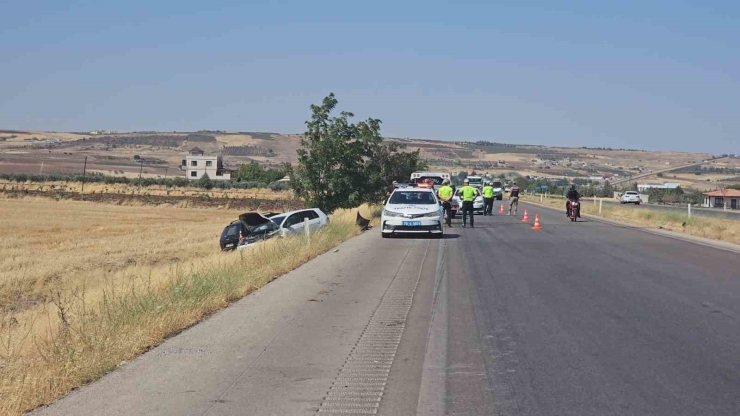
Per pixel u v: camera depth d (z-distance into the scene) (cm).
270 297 1316
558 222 3719
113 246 3431
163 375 798
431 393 734
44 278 2280
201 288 1228
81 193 7819
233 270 1495
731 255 2066
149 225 4906
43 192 7775
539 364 843
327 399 714
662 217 3866
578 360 861
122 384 766
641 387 749
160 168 17338
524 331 1023
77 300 1409
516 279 1548
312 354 894
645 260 1912
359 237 2702
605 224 3566
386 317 1130
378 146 5322
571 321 1093
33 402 701
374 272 1669
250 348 924
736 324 1070
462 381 775
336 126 3844
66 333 901
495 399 712
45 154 19525
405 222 2608
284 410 681
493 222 3694
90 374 786
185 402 705
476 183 6638
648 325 1062
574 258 1958
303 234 2267
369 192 4022
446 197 3253
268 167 18562
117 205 7088
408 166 5634
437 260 1920
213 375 799
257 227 2947
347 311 1182
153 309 1059
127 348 888
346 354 895
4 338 1076
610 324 1070
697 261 1895
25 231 4259
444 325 1067
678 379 779
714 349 915
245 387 755
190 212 6456
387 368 830
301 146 3994
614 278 1560
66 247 3372
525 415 665
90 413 675
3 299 1906
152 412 676
